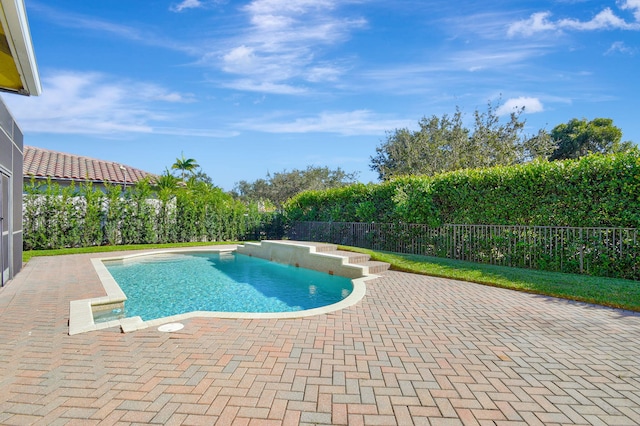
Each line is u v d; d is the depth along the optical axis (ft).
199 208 71.26
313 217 68.69
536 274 30.14
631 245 28.45
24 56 20.45
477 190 39.78
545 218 33.81
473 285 29.14
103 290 27.07
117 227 61.11
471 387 11.94
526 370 13.26
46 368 13.23
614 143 114.32
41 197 53.52
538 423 9.91
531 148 71.36
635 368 13.48
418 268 35.35
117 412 10.32
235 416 10.14
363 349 15.23
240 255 57.67
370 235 53.62
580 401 11.09
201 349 15.07
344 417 10.14
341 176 159.02
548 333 17.44
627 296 23.02
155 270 43.96
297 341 16.11
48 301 23.61
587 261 30.53
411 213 46.42
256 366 13.43
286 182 151.53
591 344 15.98
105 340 16.15
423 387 11.91
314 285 35.53
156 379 12.34
